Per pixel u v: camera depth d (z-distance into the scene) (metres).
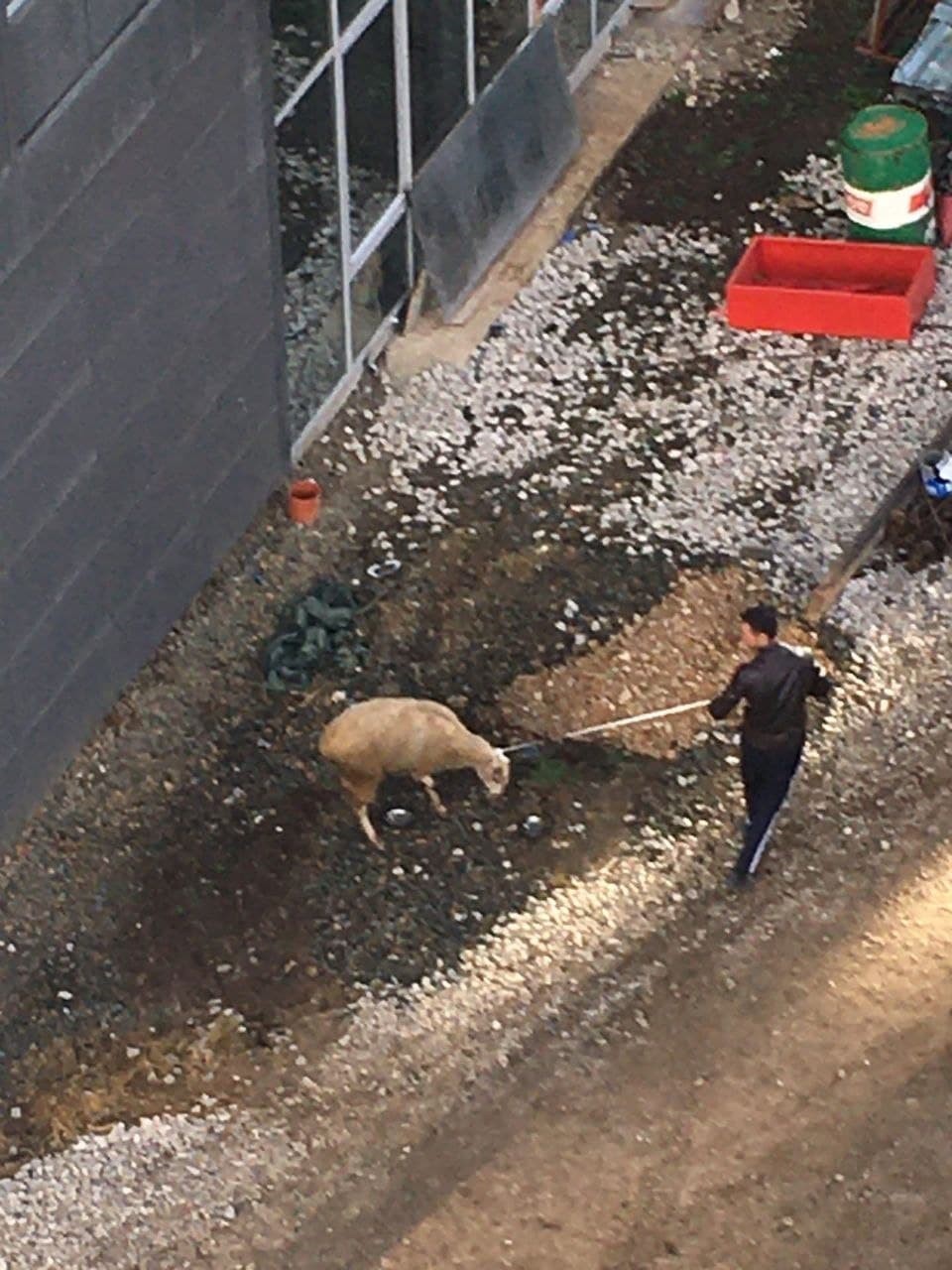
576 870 12.07
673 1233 10.42
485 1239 10.44
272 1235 10.48
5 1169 10.76
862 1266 10.27
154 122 11.77
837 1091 10.98
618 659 13.21
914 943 11.66
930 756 12.59
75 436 11.86
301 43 13.25
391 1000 11.48
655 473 14.45
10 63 10.47
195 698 13.08
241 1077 11.16
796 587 13.63
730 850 12.12
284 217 13.62
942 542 13.67
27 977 11.63
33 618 11.91
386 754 11.76
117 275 11.83
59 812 12.45
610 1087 11.05
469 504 14.27
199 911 11.93
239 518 13.81
